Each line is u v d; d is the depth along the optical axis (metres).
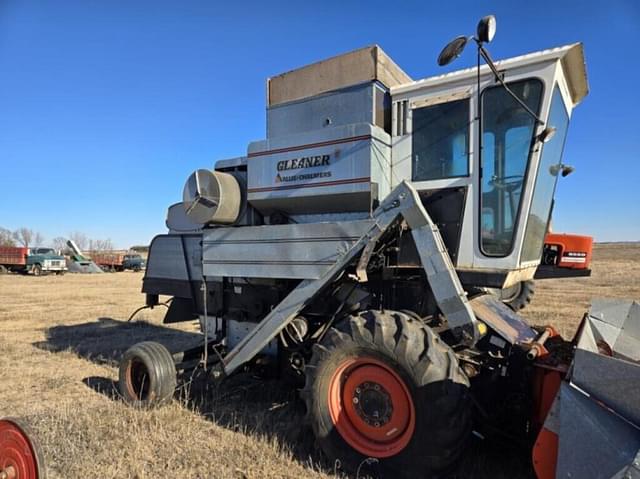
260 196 4.37
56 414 4.32
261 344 4.06
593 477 2.07
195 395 5.03
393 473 3.06
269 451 3.57
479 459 3.46
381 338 3.14
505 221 3.55
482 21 2.97
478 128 3.63
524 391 3.34
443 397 2.90
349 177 3.84
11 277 29.22
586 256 5.00
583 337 3.30
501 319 3.90
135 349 4.66
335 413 3.38
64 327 9.64
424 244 3.33
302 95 4.45
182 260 5.68
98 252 43.09
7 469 2.73
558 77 3.51
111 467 3.29
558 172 4.36
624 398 2.03
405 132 3.99
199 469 3.31
